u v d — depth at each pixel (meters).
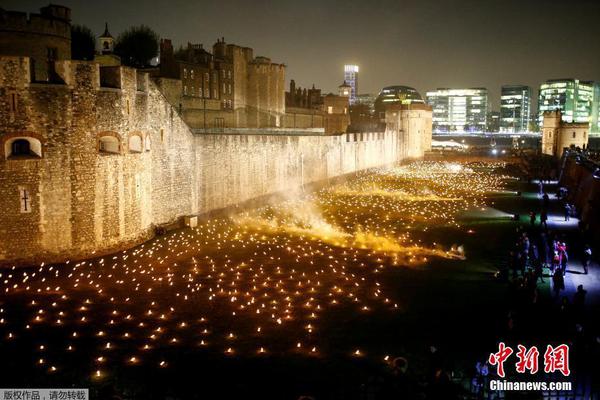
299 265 28.38
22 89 26.05
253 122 81.88
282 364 17.17
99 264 27.86
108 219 29.69
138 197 31.95
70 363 17.23
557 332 19.30
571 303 22.08
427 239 34.97
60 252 27.88
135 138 32.03
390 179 73.31
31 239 27.06
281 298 23.30
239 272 26.98
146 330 19.81
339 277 26.30
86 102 28.00
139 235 32.22
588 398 14.51
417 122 104.12
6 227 26.41
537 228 38.31
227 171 42.62
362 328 20.03
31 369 16.83
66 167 27.61
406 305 22.42
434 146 137.12
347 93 133.38
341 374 16.47
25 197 26.70
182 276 26.20
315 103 109.12
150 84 33.16
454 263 28.94
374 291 24.25
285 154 52.81
